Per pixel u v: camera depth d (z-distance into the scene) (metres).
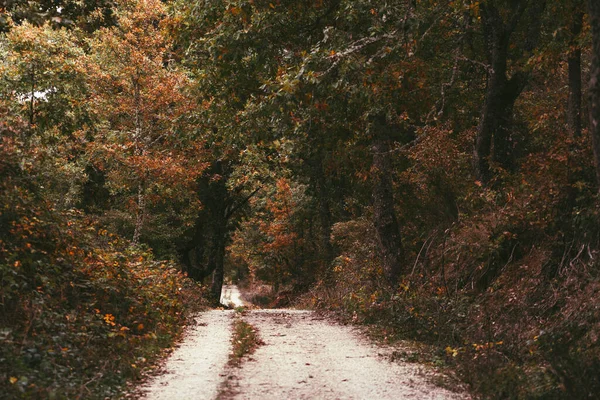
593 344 9.66
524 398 7.77
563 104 20.08
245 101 20.64
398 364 10.43
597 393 7.49
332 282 25.28
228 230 41.00
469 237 16.69
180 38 19.97
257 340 12.83
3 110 12.28
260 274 45.53
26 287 10.41
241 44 17.25
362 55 15.02
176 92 24.86
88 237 13.07
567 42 15.40
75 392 7.76
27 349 8.54
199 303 21.27
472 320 12.74
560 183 13.94
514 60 21.78
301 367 10.09
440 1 16.48
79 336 9.84
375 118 18.30
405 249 21.61
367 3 15.41
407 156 21.14
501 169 16.86
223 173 37.06
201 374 9.43
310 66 13.86
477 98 22.83
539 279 13.33
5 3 13.23
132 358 9.94
